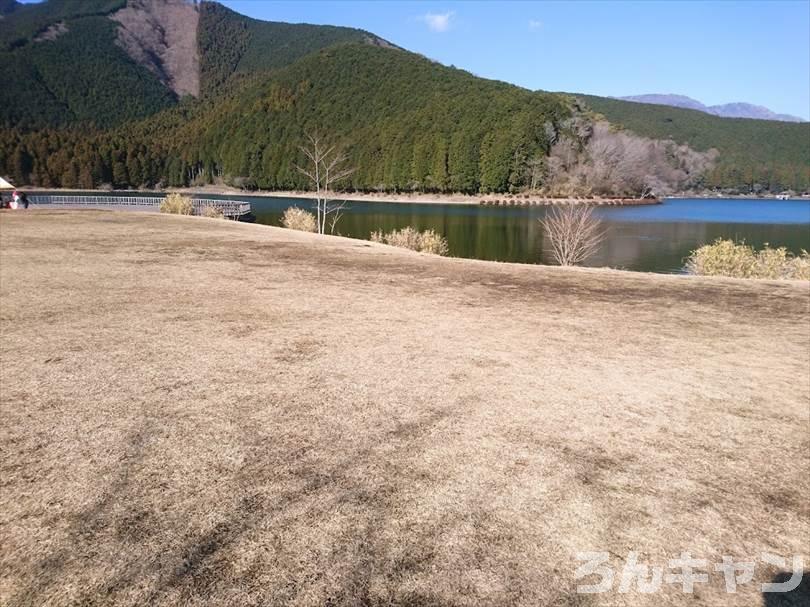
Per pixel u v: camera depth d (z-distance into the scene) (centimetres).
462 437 263
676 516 207
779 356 429
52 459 229
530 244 2694
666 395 334
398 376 346
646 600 164
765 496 224
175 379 326
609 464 244
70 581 161
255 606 154
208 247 1016
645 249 2498
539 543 187
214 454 237
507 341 444
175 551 175
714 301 662
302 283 686
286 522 192
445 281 757
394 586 164
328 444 251
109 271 705
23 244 945
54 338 401
